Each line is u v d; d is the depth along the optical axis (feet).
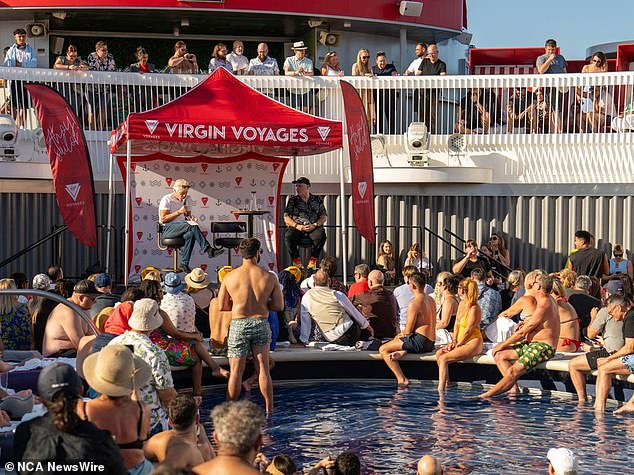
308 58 62.64
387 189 57.52
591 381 36.50
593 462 26.84
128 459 20.11
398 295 43.65
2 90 55.93
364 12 62.80
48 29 62.39
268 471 21.48
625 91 57.06
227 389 35.55
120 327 29.01
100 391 19.99
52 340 32.63
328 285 41.34
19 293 29.53
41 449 16.87
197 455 20.31
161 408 26.13
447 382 38.17
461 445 28.78
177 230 46.96
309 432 30.50
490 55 70.38
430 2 65.31
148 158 52.54
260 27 64.90
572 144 57.31
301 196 50.85
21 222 54.75
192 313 35.17
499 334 38.73
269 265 54.29
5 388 28.04
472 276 42.60
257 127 45.09
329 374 39.68
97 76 55.57
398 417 32.68
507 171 57.72
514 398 36.22
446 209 57.62
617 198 57.06
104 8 59.26
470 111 58.54
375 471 26.05
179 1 59.52
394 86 57.93
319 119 46.21
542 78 57.31
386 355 38.99
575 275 43.09
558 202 57.52
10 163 53.01
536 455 27.63
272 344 39.73
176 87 56.70
